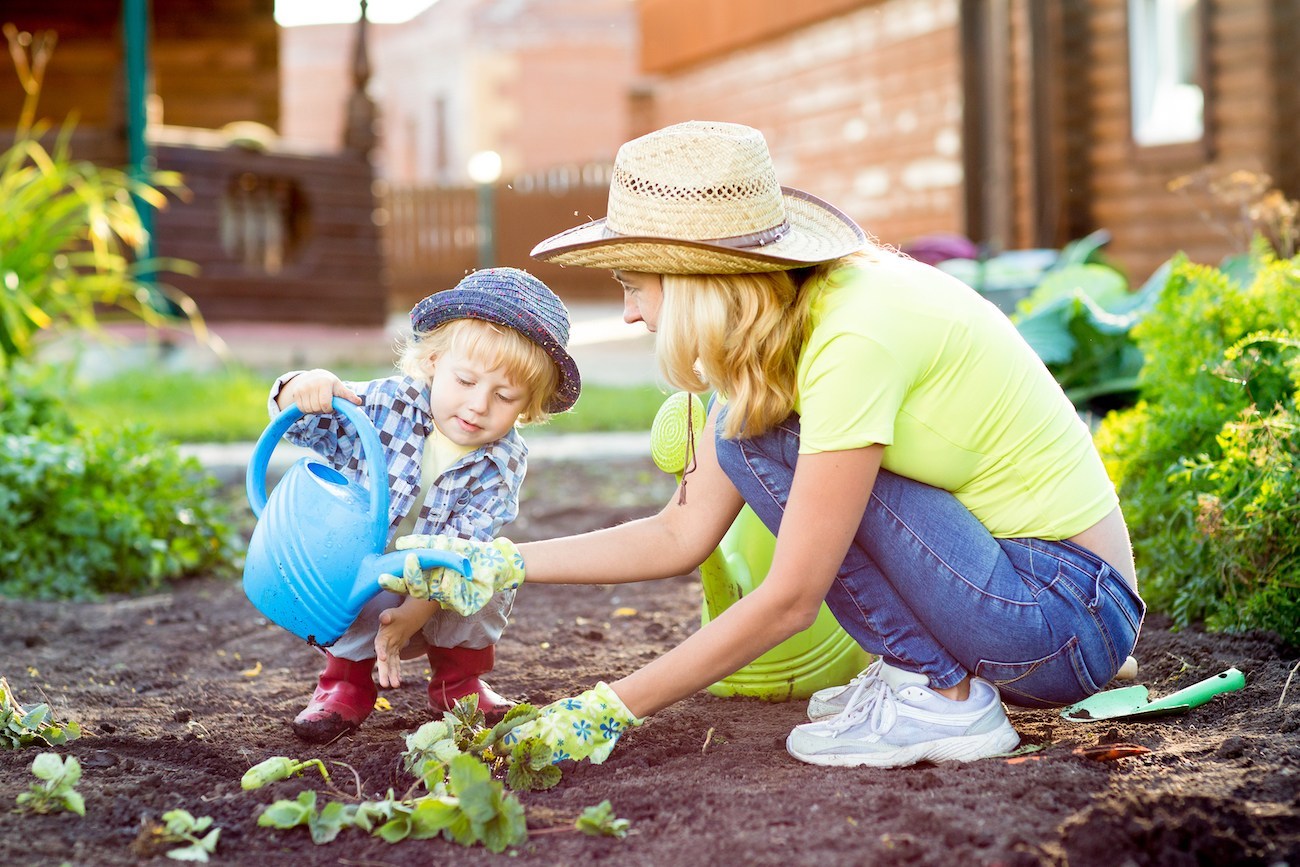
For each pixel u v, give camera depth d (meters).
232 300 10.90
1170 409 3.47
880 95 12.86
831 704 2.60
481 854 1.95
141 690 3.02
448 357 2.51
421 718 2.73
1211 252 9.00
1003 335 2.27
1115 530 2.38
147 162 10.03
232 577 4.42
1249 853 1.81
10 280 5.83
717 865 1.85
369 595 2.29
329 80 39.97
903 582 2.26
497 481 2.63
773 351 2.16
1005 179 10.17
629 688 2.22
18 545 4.11
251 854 1.98
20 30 12.35
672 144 2.16
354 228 11.49
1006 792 2.05
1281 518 2.95
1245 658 2.85
